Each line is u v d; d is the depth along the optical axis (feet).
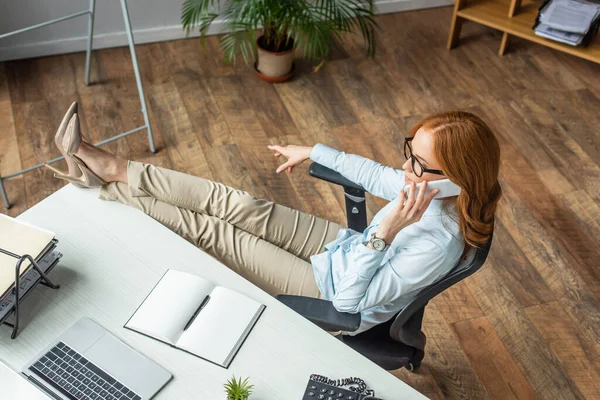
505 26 11.89
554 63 12.35
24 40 11.47
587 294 8.36
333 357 4.85
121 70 11.60
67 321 4.96
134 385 4.59
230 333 4.91
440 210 4.93
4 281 4.72
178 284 5.18
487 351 7.71
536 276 8.54
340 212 9.36
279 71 11.37
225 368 4.74
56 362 4.69
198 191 6.33
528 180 9.88
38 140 10.05
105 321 4.98
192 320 5.01
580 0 11.46
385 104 11.27
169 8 12.03
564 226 9.22
